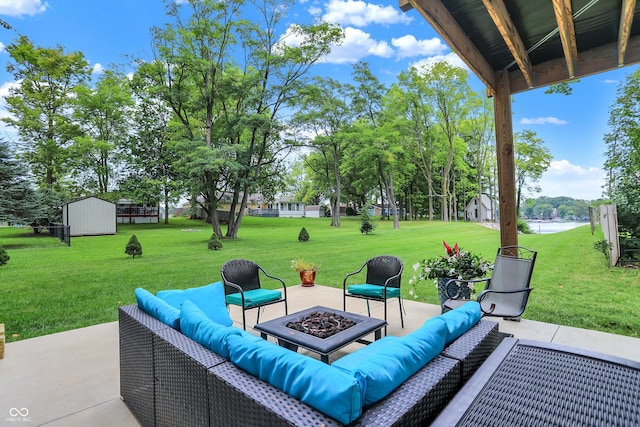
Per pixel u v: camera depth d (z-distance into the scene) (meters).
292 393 1.09
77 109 19.83
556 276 6.04
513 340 1.75
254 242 13.86
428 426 1.11
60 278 6.73
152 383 1.76
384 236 15.92
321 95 16.53
